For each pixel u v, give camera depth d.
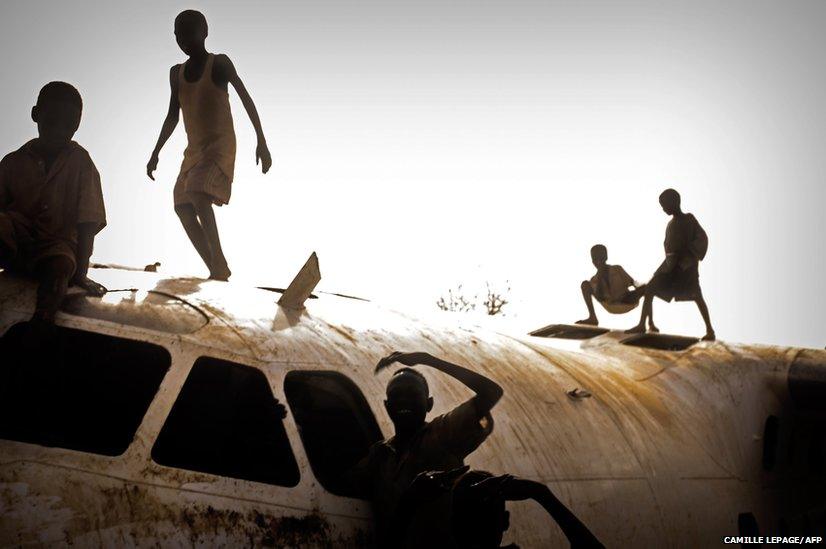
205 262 7.58
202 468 5.57
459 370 4.59
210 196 7.26
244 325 5.36
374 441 5.18
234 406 5.67
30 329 4.52
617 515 6.26
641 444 6.95
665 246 10.54
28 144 5.21
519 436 6.09
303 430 5.87
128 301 5.23
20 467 3.97
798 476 8.70
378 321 6.57
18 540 3.73
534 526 5.65
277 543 4.37
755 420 8.49
